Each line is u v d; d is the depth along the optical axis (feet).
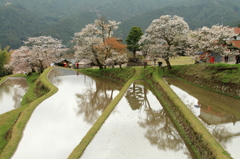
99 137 45.42
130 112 61.46
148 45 108.78
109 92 93.40
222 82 69.92
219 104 59.06
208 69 81.61
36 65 154.81
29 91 105.70
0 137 48.80
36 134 49.21
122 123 53.31
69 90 94.89
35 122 56.24
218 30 84.64
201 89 76.13
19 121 55.42
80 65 180.34
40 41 149.48
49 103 73.51
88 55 135.33
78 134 49.16
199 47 86.94
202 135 39.75
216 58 104.32
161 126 52.03
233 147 36.42
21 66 151.12
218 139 39.42
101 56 136.67
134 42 164.96
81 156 38.19
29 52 150.82
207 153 35.55
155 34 99.40
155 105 68.28
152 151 40.24
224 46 85.56
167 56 102.01
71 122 56.34
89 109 67.67
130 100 73.72
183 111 52.49
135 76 111.04
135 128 50.37
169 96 66.28
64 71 152.46
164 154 39.27
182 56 154.61
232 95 64.69
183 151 40.63
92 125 54.34
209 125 45.44
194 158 38.22
